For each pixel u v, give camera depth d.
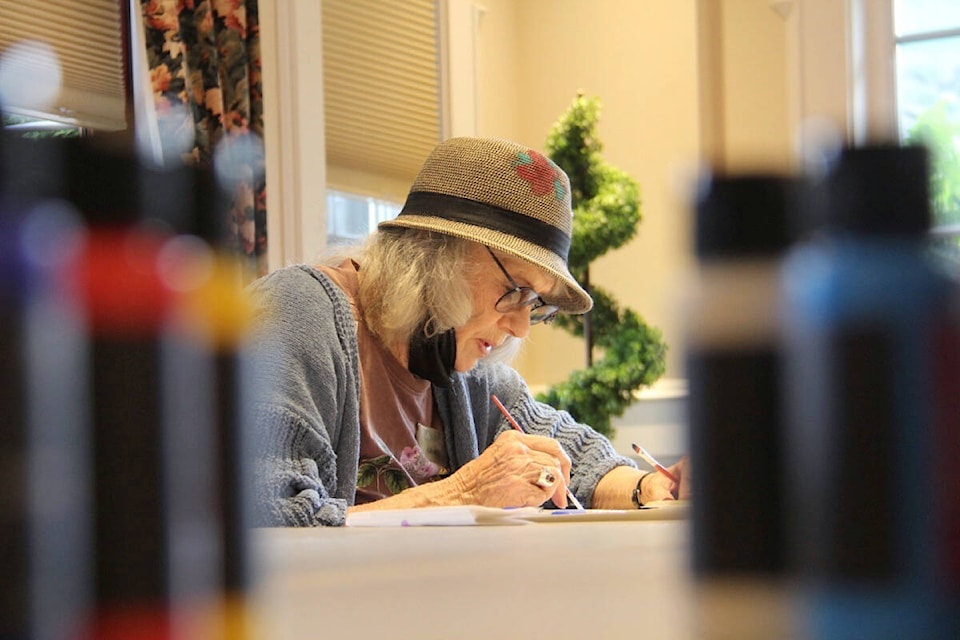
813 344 0.21
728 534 0.21
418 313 1.76
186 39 3.04
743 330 0.21
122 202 0.20
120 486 0.20
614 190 3.51
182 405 0.20
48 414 0.19
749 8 3.43
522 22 4.34
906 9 3.44
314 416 1.61
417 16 3.71
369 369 1.80
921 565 0.21
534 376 4.20
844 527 0.21
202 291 0.21
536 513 1.18
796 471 0.21
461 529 0.94
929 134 0.24
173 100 2.96
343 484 1.70
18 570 0.19
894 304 0.21
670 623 0.35
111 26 3.07
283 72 3.07
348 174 3.54
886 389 0.21
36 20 2.94
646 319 4.03
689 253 0.22
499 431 2.04
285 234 3.05
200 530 0.21
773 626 0.21
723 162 0.22
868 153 0.21
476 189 1.79
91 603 0.19
